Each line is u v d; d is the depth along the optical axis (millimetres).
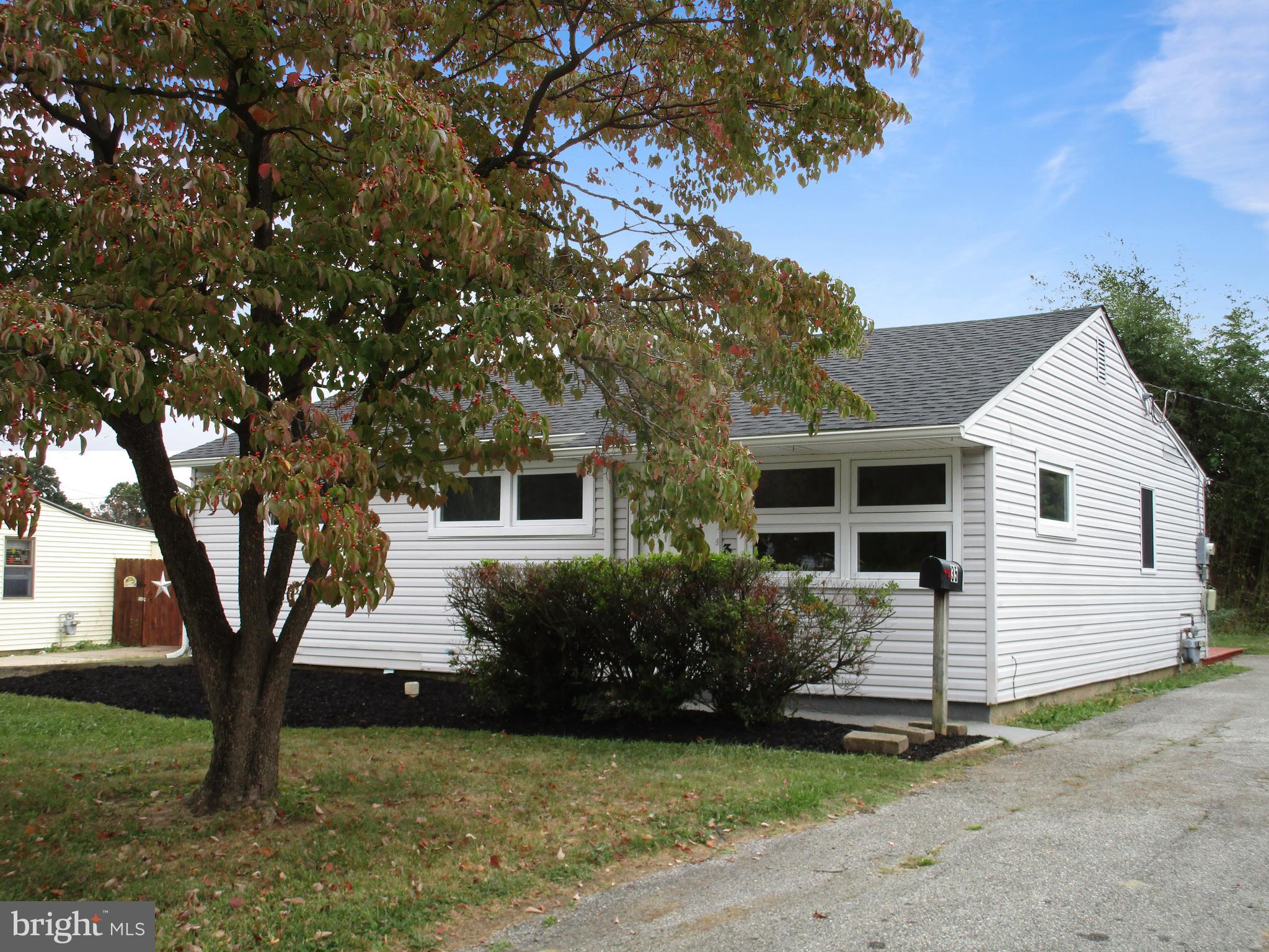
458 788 6887
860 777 7152
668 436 5664
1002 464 10062
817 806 6340
